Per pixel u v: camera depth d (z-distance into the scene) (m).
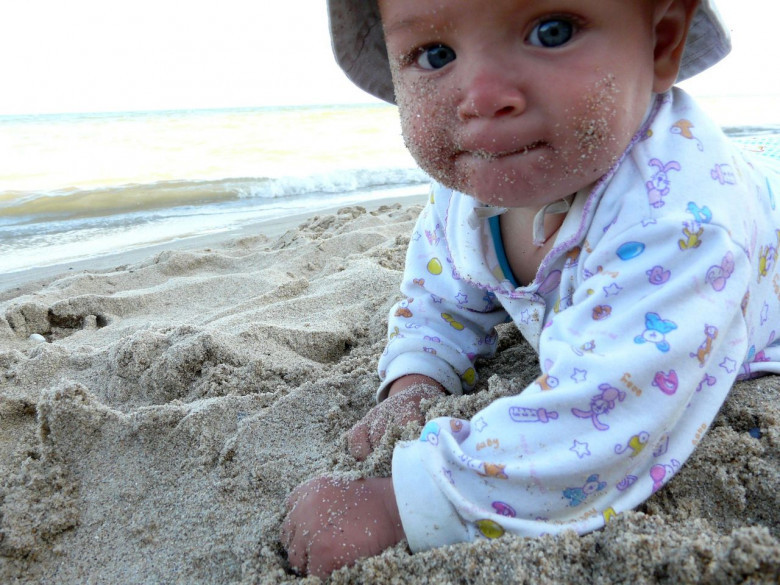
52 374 0.49
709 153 0.28
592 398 0.25
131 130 3.37
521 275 0.34
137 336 0.49
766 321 0.33
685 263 0.26
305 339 0.52
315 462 0.35
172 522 0.32
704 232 0.26
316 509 0.29
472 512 0.26
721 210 0.27
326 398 0.40
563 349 0.27
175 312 0.69
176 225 1.33
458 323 0.39
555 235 0.31
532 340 0.34
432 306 0.39
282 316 0.61
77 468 0.36
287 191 1.74
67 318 0.69
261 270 0.82
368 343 0.53
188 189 1.71
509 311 0.34
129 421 0.37
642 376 0.25
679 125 0.29
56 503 0.34
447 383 0.38
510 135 0.24
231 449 0.36
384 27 0.27
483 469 0.26
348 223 1.05
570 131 0.24
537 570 0.24
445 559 0.25
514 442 0.26
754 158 0.38
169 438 0.37
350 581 0.26
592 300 0.27
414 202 1.54
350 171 1.96
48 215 1.44
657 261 0.26
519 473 0.25
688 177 0.27
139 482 0.35
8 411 0.41
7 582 0.31
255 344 0.50
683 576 0.22
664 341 0.25
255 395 0.40
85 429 0.37
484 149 0.25
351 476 0.30
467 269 0.35
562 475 0.25
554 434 0.26
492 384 0.34
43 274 0.96
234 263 0.88
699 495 0.28
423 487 0.27
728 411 0.31
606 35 0.24
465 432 0.28
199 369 0.46
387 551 0.26
